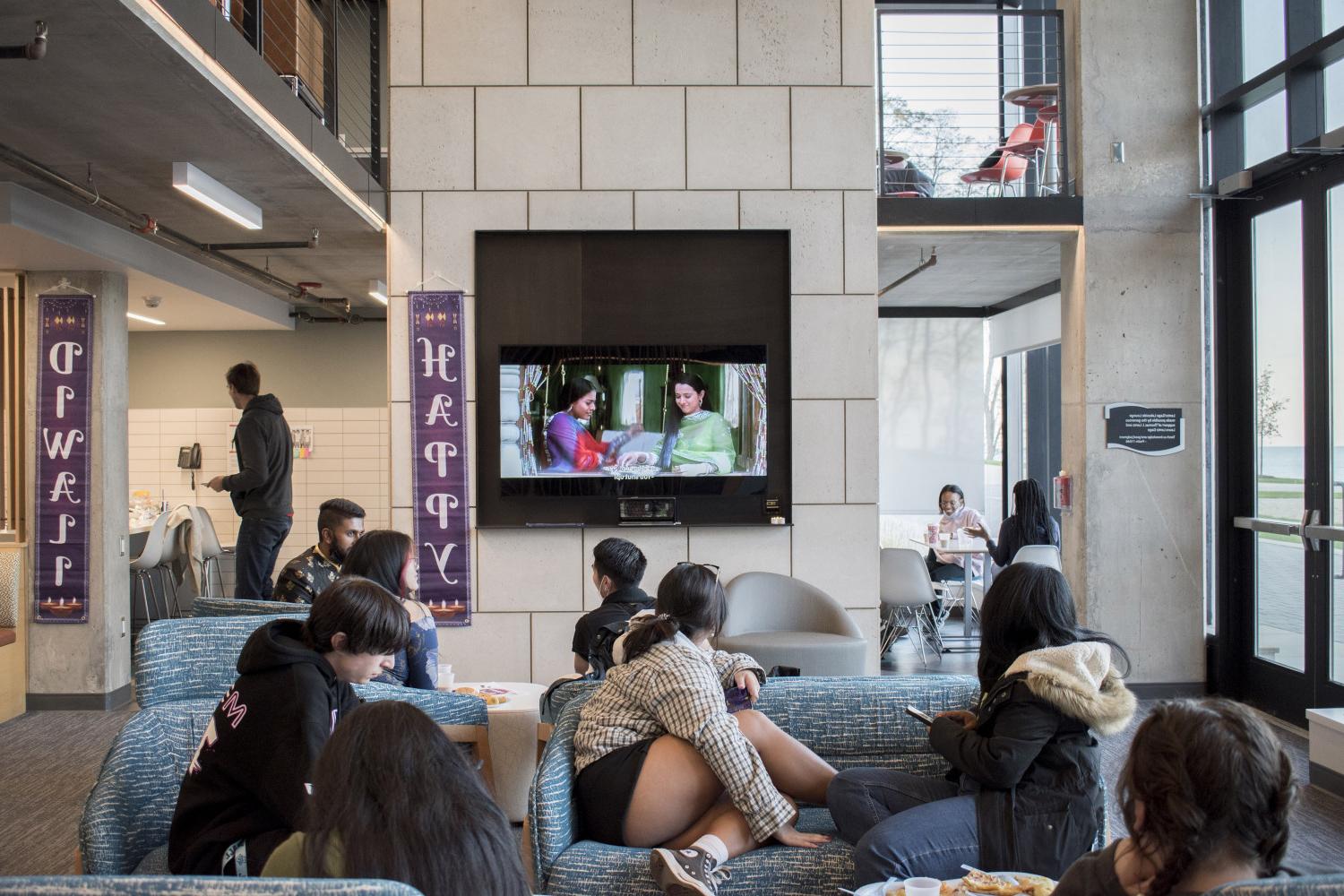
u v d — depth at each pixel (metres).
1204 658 6.46
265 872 1.59
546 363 5.63
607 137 5.71
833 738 3.24
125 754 2.71
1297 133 5.72
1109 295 6.45
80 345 6.50
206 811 2.36
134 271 6.73
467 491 5.63
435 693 3.62
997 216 6.41
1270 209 6.08
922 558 7.50
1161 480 6.45
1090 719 2.55
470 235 5.67
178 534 8.82
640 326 5.73
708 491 5.67
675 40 5.73
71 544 6.45
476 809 1.43
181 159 4.83
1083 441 6.45
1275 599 6.11
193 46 3.67
